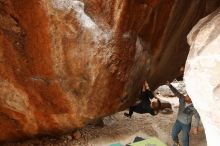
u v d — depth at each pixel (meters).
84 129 6.36
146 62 5.25
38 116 5.00
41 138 5.82
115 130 6.38
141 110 6.02
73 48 4.49
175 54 6.22
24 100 4.77
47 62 4.50
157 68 5.89
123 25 4.51
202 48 3.32
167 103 7.32
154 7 4.61
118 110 5.38
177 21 5.33
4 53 4.34
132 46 4.71
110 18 4.51
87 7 4.52
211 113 3.12
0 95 4.66
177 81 9.82
